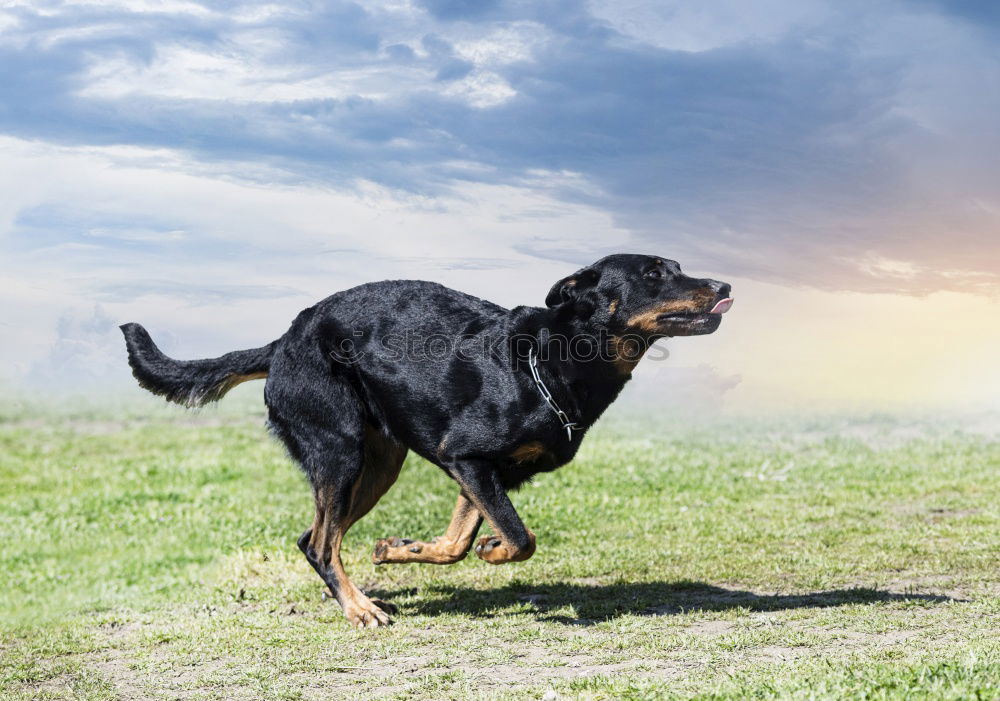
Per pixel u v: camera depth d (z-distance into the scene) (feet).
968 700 12.85
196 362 22.86
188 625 22.11
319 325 21.53
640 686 15.03
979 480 42.22
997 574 24.38
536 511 36.09
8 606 25.93
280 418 21.93
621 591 23.67
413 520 33.99
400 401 20.74
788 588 23.59
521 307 20.45
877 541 29.63
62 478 45.96
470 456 20.18
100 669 19.03
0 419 66.54
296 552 29.43
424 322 20.85
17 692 17.66
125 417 68.33
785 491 40.75
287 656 18.95
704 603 22.11
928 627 18.38
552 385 19.79
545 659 17.63
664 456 50.42
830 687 13.80
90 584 28.40
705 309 19.38
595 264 20.08
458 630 20.24
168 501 40.70
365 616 20.97
